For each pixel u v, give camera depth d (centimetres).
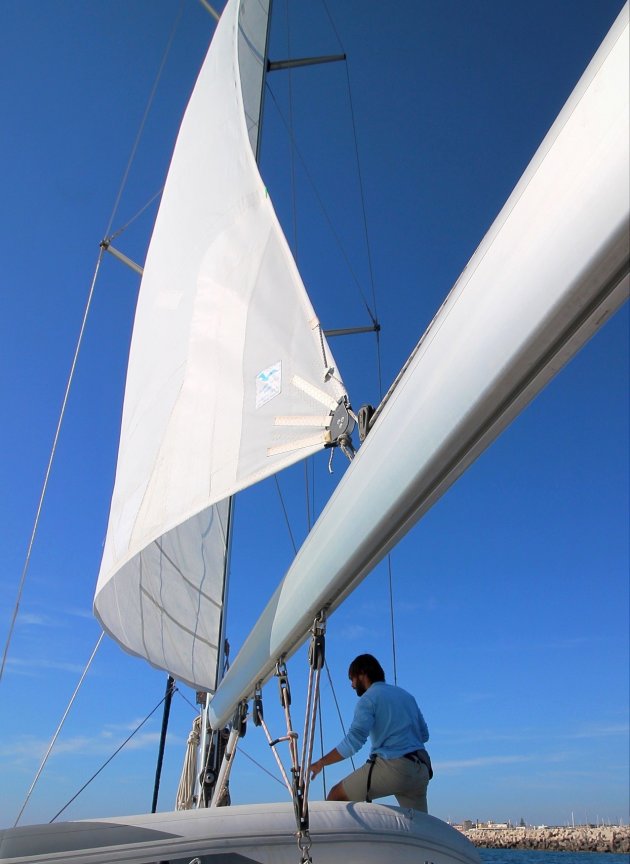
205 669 473
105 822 188
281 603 226
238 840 193
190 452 327
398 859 215
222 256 407
